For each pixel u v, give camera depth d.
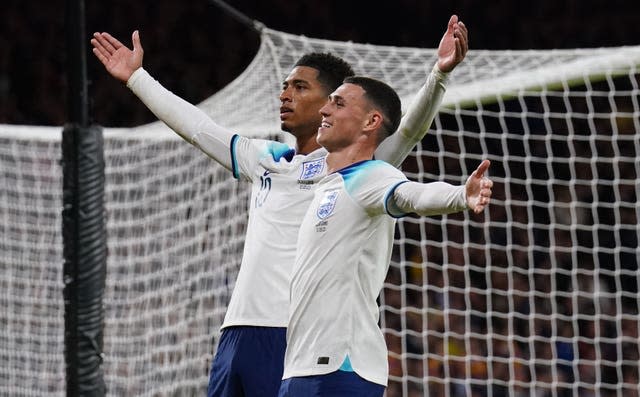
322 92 15.45
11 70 50.91
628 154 41.28
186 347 27.50
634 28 47.91
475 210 11.34
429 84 14.32
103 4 51.78
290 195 15.20
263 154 15.65
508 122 42.75
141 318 28.12
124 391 27.55
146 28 51.50
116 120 48.41
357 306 13.16
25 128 29.52
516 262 39.59
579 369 35.91
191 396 27.08
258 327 14.90
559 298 38.12
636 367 35.81
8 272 29.44
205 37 51.28
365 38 51.06
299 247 13.66
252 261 15.17
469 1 49.94
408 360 36.59
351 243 13.23
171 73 50.84
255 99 26.02
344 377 12.82
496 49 49.41
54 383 28.44
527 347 36.88
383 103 13.95
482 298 38.66
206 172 28.08
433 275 39.06
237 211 27.52
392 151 14.77
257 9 51.59
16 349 28.89
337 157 13.96
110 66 16.12
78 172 21.14
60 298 29.09
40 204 29.81
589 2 48.84
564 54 25.83
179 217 28.61
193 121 15.97
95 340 21.06
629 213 39.97
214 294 27.36
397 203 12.80
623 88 42.28
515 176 41.94
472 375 36.22
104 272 21.34
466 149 42.34
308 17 51.31
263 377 14.80
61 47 51.34
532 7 49.44
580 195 41.16
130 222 28.72
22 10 51.72
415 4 50.62
